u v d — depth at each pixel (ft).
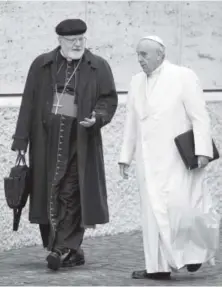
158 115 40.55
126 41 54.54
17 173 42.45
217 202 59.72
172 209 40.29
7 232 48.39
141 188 40.93
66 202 42.93
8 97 49.24
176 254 40.32
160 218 40.29
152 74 40.83
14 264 44.42
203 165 40.11
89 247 49.73
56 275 41.63
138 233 54.75
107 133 53.42
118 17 54.08
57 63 43.21
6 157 48.34
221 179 59.82
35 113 43.16
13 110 48.78
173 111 40.52
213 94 59.52
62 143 42.73
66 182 42.96
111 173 53.67
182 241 40.47
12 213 48.52
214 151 40.91
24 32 49.67
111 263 45.11
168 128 40.55
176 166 40.60
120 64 54.34
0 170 48.06
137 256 47.32
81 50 42.96
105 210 43.39
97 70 43.37
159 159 40.57
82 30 42.68
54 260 42.16
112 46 53.88
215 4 59.16
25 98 43.21
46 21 50.55
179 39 57.36
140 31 55.21
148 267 40.45
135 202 55.16
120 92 54.49
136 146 41.32
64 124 42.73
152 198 40.42
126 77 54.65
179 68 40.91
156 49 40.29
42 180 43.04
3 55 48.93
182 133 40.60
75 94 42.88
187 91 40.45
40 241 50.26
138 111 40.98
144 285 39.52
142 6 55.21
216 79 59.57
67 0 51.39
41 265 44.32
